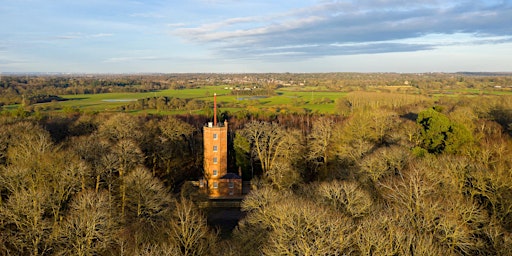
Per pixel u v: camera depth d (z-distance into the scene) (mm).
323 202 49281
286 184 73750
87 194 50312
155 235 45219
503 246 40500
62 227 45281
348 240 37625
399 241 35750
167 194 63594
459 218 46531
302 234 39375
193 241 43156
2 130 80625
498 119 106875
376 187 58156
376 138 87062
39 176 55438
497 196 53250
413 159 65000
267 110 168000
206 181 81438
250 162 94562
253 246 43375
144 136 93750
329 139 93312
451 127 76625
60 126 106375
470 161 63750
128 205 58188
